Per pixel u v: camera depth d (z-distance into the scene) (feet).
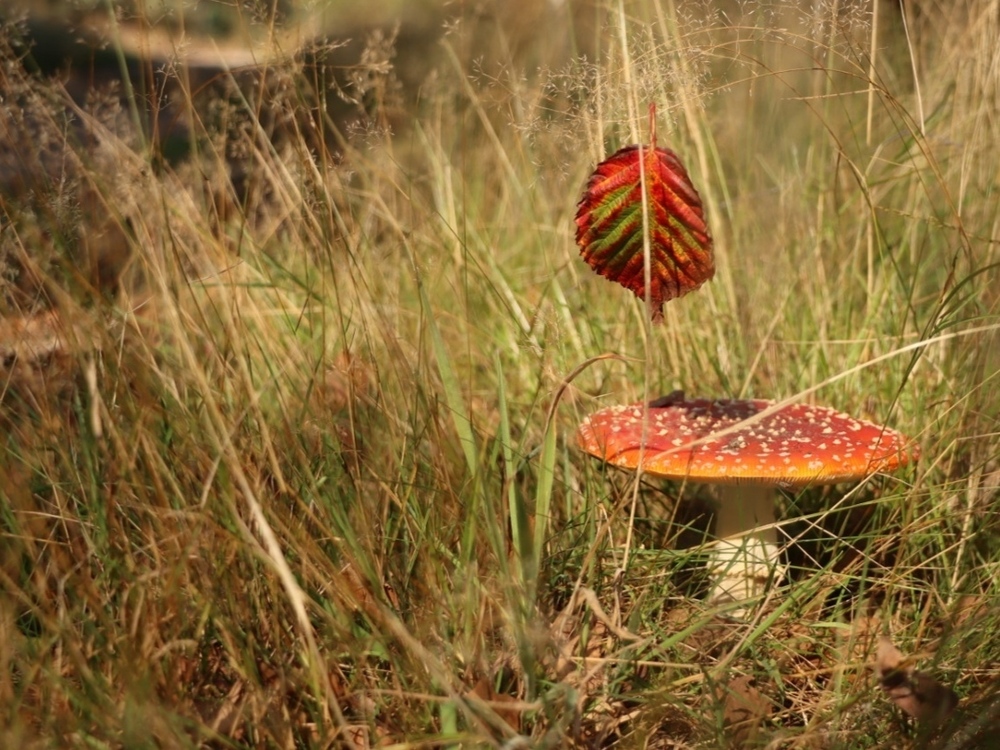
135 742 1.73
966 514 2.27
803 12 2.28
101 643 1.86
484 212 3.44
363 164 2.79
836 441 2.10
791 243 3.03
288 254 2.94
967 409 2.36
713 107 3.40
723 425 2.17
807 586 2.15
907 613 2.20
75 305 2.01
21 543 1.96
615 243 1.99
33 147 2.15
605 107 2.25
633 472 2.22
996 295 2.56
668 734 1.97
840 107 3.27
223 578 1.93
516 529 1.94
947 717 1.90
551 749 1.84
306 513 2.04
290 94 2.32
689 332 2.80
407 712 1.86
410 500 2.10
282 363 2.34
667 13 2.55
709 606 2.13
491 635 1.98
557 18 3.42
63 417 2.15
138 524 2.08
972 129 2.79
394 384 2.25
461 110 3.40
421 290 2.16
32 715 1.81
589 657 1.99
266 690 1.87
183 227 2.43
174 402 2.09
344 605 1.96
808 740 1.93
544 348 2.29
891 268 2.85
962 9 3.19
